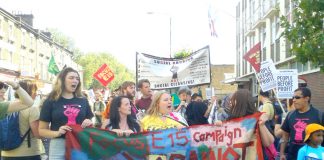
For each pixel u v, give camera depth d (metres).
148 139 6.06
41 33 50.66
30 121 6.08
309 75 21.41
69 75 5.72
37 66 50.22
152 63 13.72
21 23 42.78
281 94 10.18
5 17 38.31
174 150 6.11
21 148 6.12
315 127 5.83
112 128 6.15
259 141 5.86
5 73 30.59
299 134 6.47
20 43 43.25
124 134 5.98
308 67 21.48
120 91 9.45
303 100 6.48
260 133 5.87
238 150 5.96
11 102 5.39
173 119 6.50
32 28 47.22
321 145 6.27
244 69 39.44
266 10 30.55
